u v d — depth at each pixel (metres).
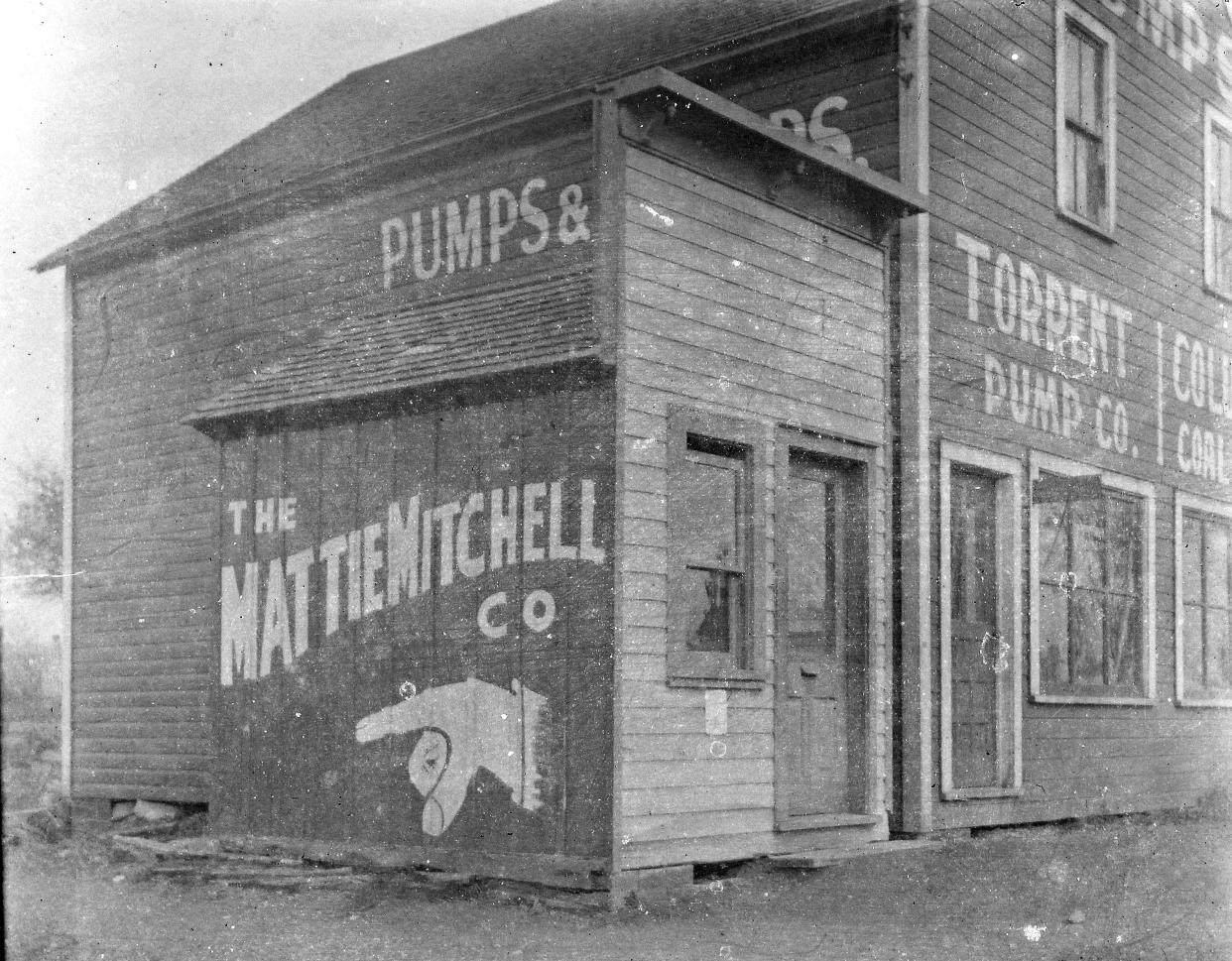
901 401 9.21
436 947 5.87
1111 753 11.17
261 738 8.59
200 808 11.09
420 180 9.50
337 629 8.30
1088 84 11.89
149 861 8.27
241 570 8.90
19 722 13.34
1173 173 12.95
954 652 9.66
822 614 8.62
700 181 7.78
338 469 8.45
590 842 6.86
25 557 15.59
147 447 11.90
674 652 7.27
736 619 7.85
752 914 6.56
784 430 8.18
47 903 6.83
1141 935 6.21
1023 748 10.05
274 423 8.85
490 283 8.87
